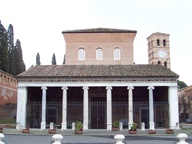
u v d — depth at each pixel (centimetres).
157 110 4081
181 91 8869
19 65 7075
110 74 3803
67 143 2028
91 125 4125
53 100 4344
